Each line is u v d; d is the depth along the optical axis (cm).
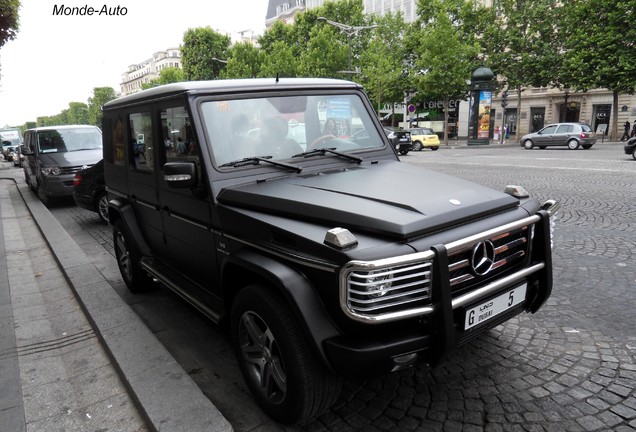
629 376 301
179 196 341
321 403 239
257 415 277
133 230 445
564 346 342
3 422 288
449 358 330
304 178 301
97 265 620
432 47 3328
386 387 299
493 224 249
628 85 2689
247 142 313
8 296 516
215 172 294
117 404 300
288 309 236
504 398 282
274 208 258
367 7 5978
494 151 2531
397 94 3916
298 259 226
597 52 2777
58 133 1178
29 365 359
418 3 3719
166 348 370
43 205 1108
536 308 282
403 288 213
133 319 409
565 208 819
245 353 275
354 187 272
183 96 309
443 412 271
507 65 3381
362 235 224
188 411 269
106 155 514
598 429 252
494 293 249
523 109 4231
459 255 232
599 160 1656
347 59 3988
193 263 350
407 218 225
